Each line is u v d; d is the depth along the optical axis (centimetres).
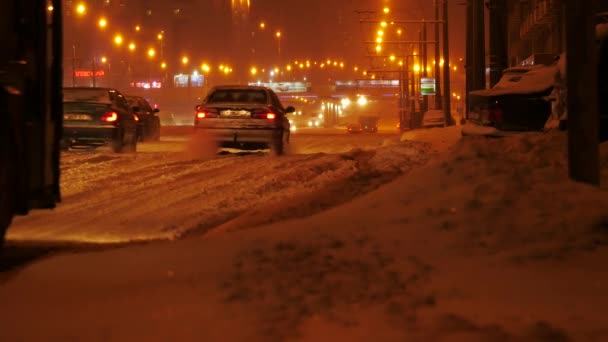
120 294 593
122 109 2273
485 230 684
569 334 471
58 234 998
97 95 2223
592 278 573
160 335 505
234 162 1873
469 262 623
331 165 1738
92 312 556
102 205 1232
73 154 2128
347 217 780
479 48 3002
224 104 2064
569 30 812
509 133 1545
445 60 4325
